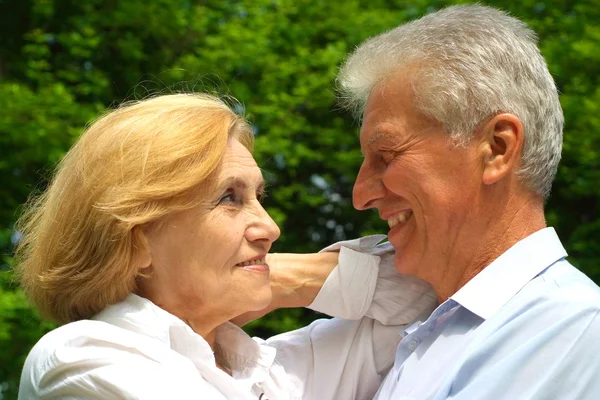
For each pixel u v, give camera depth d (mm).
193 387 2506
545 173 2992
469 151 2926
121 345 2553
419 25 3049
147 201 2674
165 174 2672
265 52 8008
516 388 2678
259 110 7742
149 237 2725
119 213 2662
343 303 3189
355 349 3236
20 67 8211
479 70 2908
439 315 2969
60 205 2768
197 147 2693
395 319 3223
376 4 8742
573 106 7609
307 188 8484
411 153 2965
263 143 7578
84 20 8008
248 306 2787
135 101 3066
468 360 2760
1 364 7160
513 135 2902
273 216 7613
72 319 2832
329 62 7961
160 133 2699
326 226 8641
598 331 2691
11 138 7355
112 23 8055
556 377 2650
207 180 2717
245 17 8484
